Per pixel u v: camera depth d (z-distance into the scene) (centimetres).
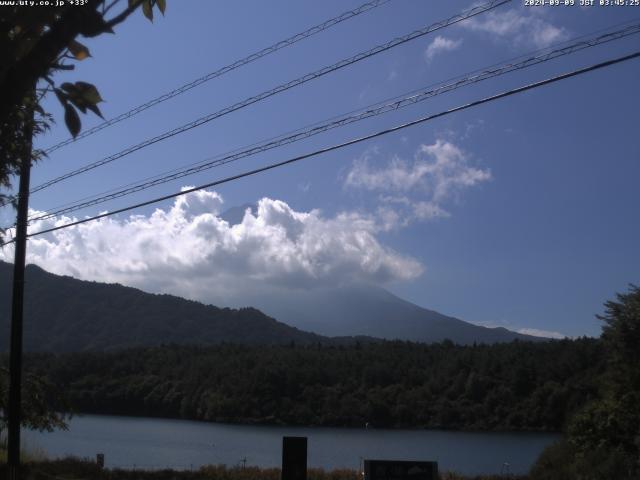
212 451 5794
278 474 2809
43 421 2670
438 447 6247
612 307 3116
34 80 298
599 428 2909
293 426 8975
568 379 8056
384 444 6444
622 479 2517
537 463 3125
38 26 297
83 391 9925
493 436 7431
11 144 559
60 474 2525
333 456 5303
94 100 334
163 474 2716
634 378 2994
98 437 6988
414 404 9012
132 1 321
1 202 827
